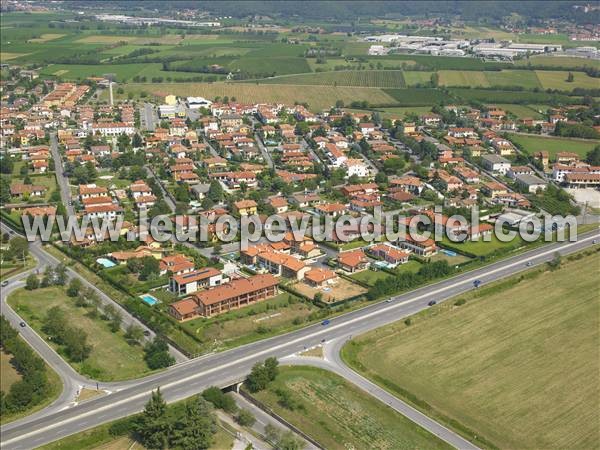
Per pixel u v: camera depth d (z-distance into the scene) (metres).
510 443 175.50
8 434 175.12
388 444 175.12
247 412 184.12
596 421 184.38
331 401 192.12
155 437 172.12
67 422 180.25
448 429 181.12
